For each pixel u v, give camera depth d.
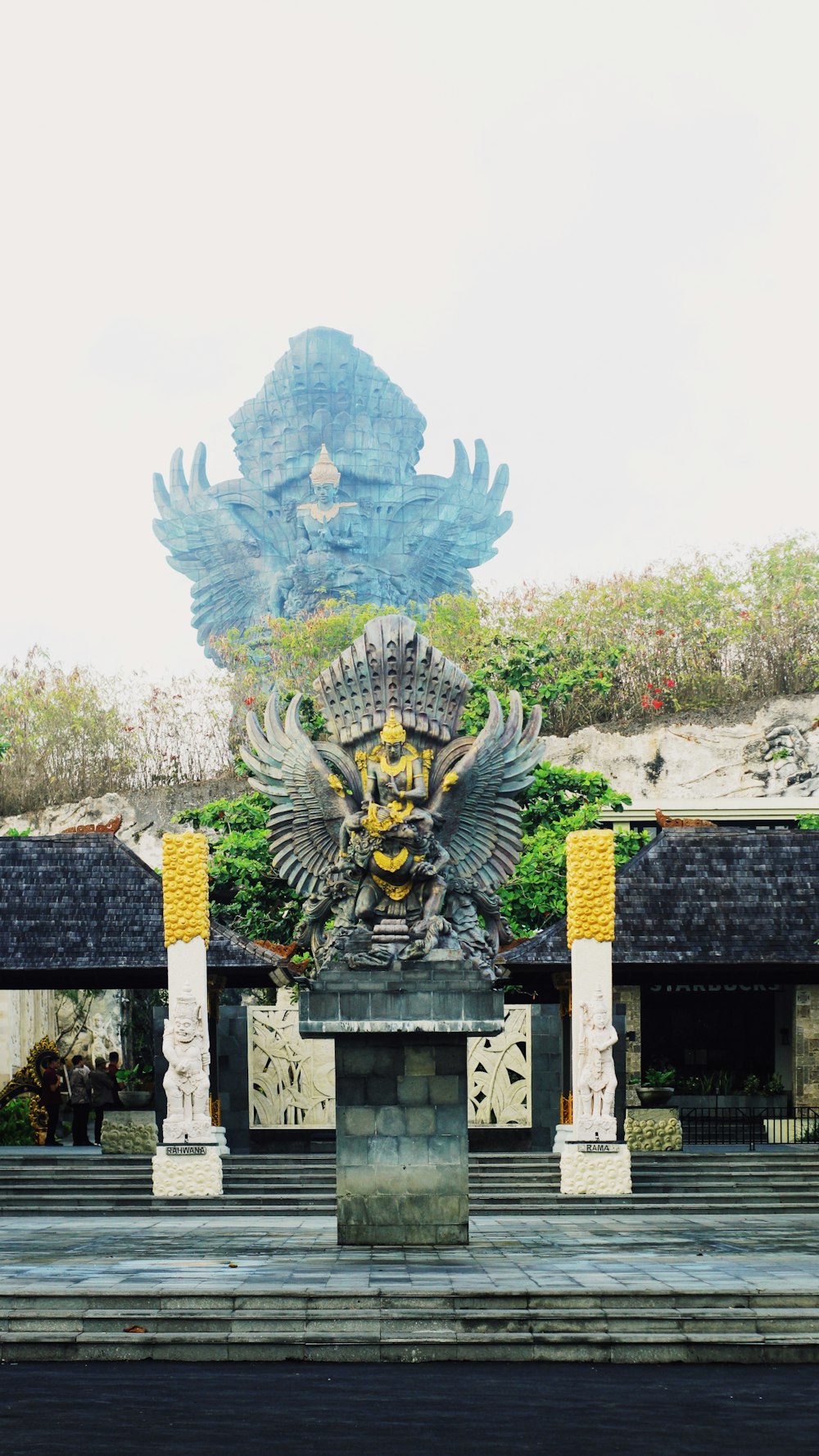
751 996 44.38
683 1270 20.08
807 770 54.09
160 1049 32.16
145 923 36.97
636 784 54.94
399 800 28.25
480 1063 33.56
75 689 68.25
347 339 123.69
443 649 68.25
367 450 123.19
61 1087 41.31
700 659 64.62
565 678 57.84
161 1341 17.25
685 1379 16.20
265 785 29.97
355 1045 23.34
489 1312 17.67
